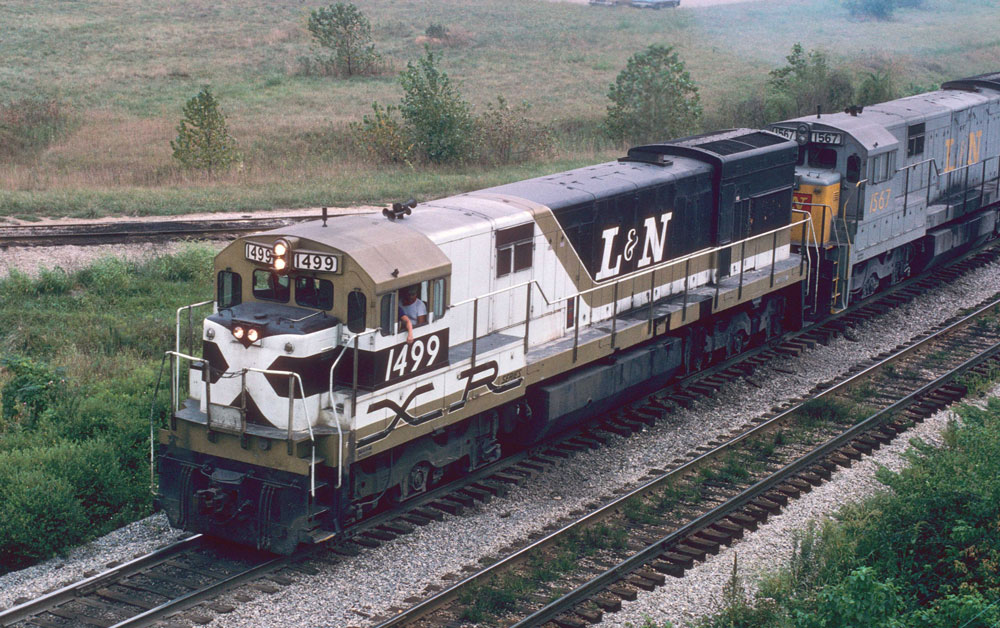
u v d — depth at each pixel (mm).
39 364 15336
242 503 10922
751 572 11164
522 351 13141
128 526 11992
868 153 19375
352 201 30219
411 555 11305
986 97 25078
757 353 18750
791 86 42781
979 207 24734
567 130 43125
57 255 22672
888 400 16547
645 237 16000
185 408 11672
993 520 10586
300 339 10602
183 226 25750
